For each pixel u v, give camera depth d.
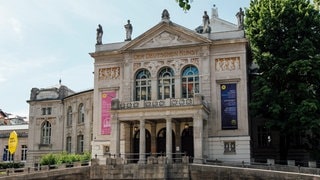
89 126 59.34
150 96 48.12
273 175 32.94
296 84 43.91
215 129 45.31
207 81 46.34
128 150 47.41
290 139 48.00
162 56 48.38
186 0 14.52
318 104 42.03
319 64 43.19
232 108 45.28
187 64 47.38
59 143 65.06
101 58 51.03
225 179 35.31
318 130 42.16
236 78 45.62
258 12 49.19
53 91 67.69
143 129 43.56
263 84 44.25
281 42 46.69
